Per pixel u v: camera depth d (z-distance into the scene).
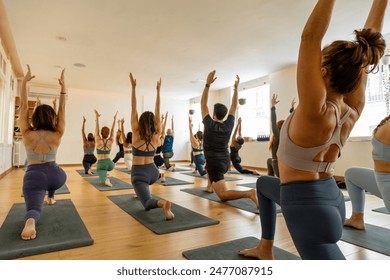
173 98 11.12
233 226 2.28
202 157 5.81
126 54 5.80
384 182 1.61
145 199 2.58
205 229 2.20
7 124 5.86
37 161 2.21
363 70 0.87
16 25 4.42
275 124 3.75
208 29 4.58
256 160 7.81
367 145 4.91
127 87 8.95
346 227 2.26
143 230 2.15
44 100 8.52
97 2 3.73
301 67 0.78
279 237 2.03
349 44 0.80
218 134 3.05
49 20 4.25
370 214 2.72
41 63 6.39
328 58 0.83
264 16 4.11
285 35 4.82
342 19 4.13
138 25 4.43
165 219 2.43
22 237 1.88
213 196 3.52
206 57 6.01
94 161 6.13
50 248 1.72
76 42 5.12
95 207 2.92
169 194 3.71
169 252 1.72
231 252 1.69
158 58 6.07
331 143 0.85
